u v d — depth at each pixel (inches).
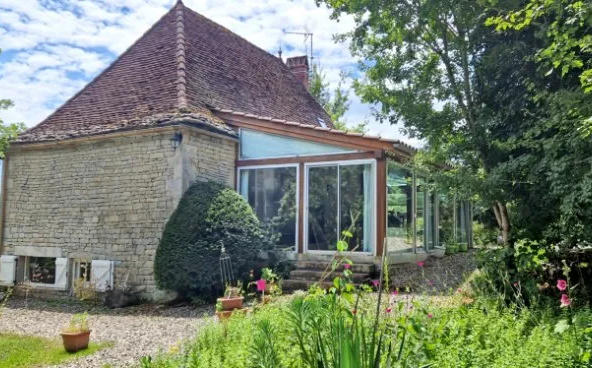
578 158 236.5
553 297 263.0
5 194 512.7
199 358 175.3
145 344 266.4
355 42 360.2
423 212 522.6
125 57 585.9
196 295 386.6
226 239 388.8
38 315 375.9
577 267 278.5
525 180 282.8
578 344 161.3
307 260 441.7
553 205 280.7
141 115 462.0
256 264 414.0
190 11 638.5
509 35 311.1
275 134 471.5
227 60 624.4
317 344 130.8
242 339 186.5
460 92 325.7
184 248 382.6
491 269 266.8
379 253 410.3
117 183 451.2
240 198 426.0
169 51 551.8
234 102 553.9
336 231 435.2
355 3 327.6
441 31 328.8
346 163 434.3
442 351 152.2
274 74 737.6
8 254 502.0
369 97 353.7
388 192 431.5
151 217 429.1
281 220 462.6
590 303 246.7
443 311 192.7
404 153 423.8
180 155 422.0
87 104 533.6
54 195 484.7
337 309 143.4
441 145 336.2
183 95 470.0
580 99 231.6
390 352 131.5
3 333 306.7
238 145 490.9
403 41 343.0
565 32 223.0
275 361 144.0
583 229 252.8
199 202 402.3
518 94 295.1
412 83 343.3
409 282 373.4
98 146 466.0
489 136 308.8
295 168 460.8
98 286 436.1
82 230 464.1
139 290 422.9
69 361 237.0
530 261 257.4
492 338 169.9
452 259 524.7
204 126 438.9
